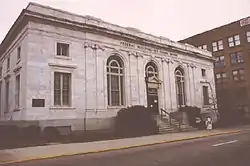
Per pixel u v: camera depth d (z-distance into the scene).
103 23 27.31
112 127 25.27
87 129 23.86
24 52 22.50
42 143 17.98
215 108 37.72
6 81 28.78
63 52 24.14
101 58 26.23
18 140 18.84
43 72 22.19
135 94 28.61
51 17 22.91
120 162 10.68
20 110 22.22
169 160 10.68
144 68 30.11
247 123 40.34
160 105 31.03
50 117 21.97
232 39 51.34
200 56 38.34
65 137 20.58
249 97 47.47
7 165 10.98
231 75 50.66
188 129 27.62
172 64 33.75
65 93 23.70
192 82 36.53
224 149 13.38
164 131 25.33
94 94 25.06
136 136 22.00
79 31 25.02
